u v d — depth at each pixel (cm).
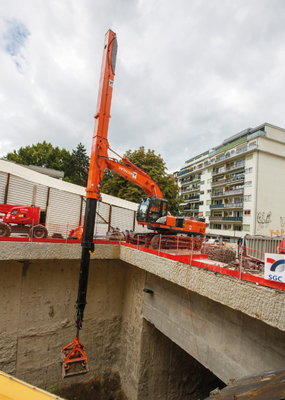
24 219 979
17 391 317
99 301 1128
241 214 3372
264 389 333
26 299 955
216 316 649
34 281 974
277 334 495
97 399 1066
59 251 923
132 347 1045
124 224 1842
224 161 3775
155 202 1126
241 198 3434
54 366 1002
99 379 1105
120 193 2264
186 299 766
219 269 570
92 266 1111
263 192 3159
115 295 1174
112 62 849
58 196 1541
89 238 781
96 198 812
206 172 4256
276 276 441
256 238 993
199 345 694
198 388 1157
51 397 329
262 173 3180
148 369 997
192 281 630
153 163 2472
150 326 1009
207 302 683
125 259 1021
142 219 1151
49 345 996
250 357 544
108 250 1059
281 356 481
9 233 941
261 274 584
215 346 641
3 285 912
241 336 572
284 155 3322
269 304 434
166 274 739
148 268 841
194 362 1156
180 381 1095
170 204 2452
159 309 898
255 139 3228
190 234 1200
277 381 349
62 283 1034
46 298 997
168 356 1066
